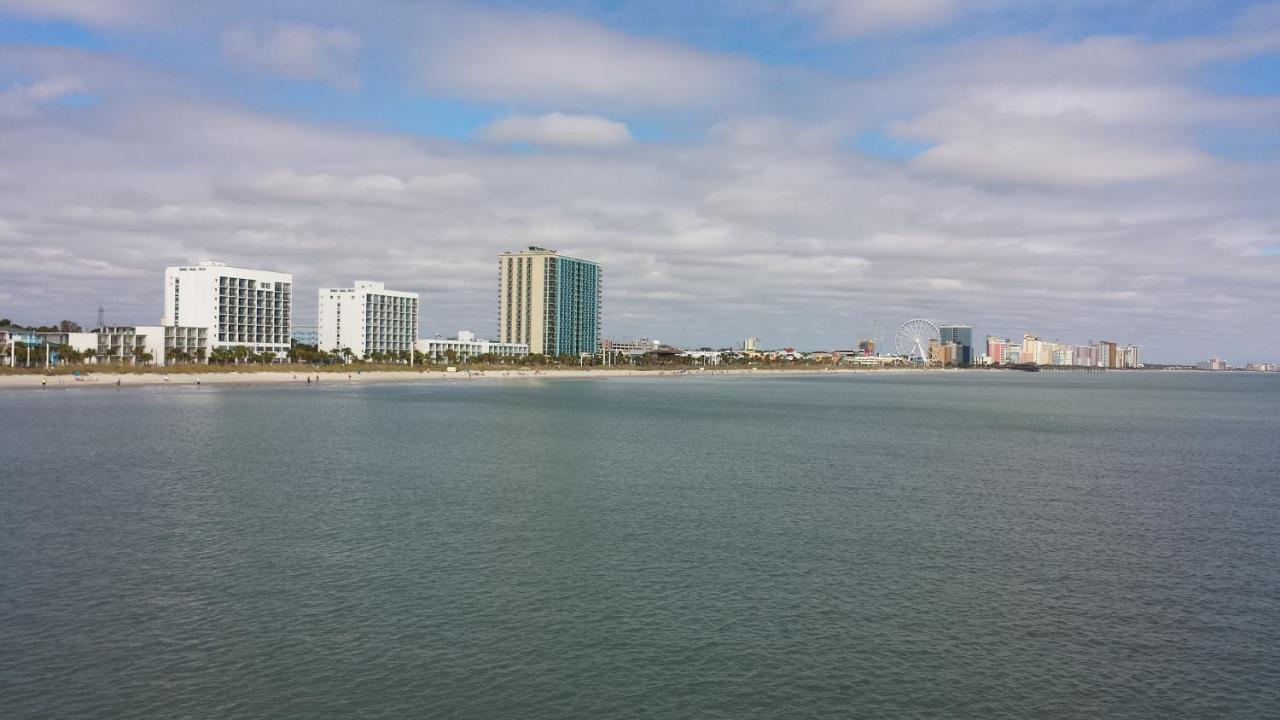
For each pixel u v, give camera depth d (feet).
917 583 124.98
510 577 125.49
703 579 125.39
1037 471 243.60
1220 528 165.17
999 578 128.16
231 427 336.08
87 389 583.17
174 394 540.11
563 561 134.31
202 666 93.20
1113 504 189.98
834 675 92.58
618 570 129.59
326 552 138.41
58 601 113.19
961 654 98.63
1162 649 100.63
